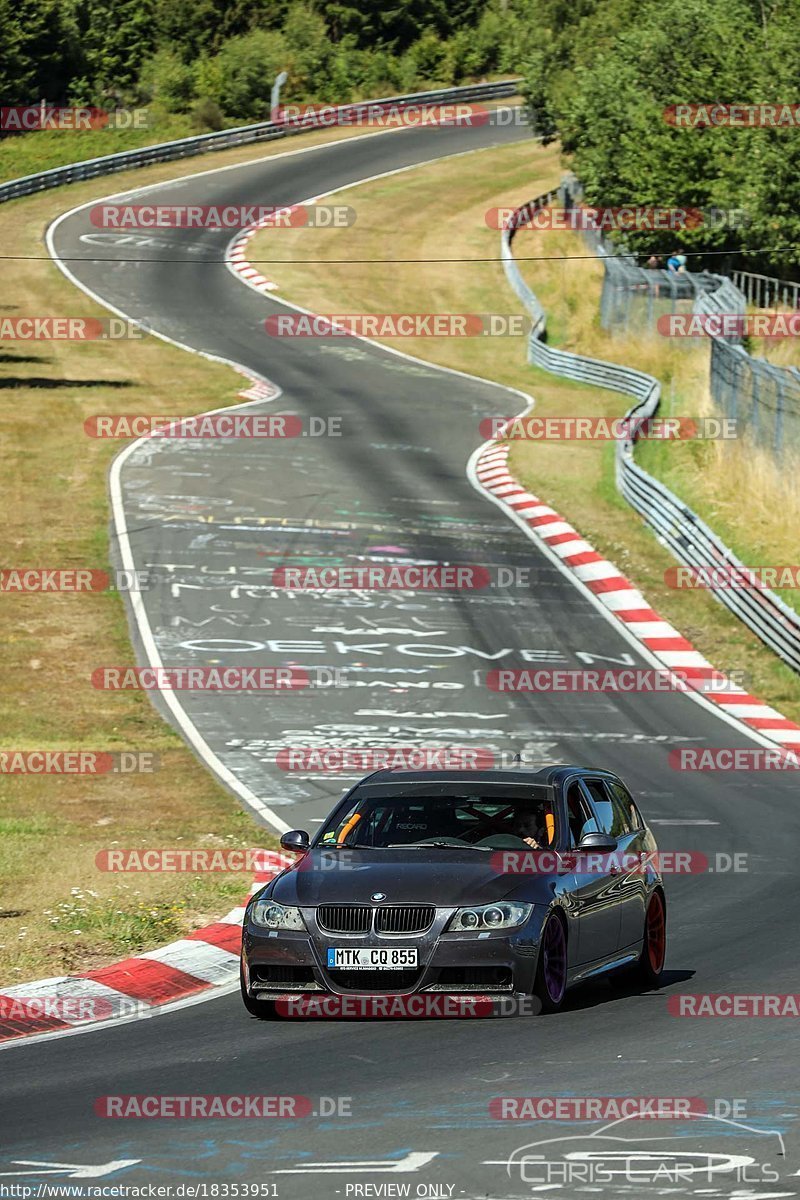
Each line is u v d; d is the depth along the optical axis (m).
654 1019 16.92
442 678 44.00
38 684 42.53
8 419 75.69
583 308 109.75
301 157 151.38
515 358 99.06
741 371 69.00
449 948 16.61
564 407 84.31
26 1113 13.30
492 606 51.03
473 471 69.88
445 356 98.69
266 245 124.62
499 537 59.22
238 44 170.62
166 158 147.00
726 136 95.00
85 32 159.38
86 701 41.31
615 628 49.59
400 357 97.31
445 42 192.12
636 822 20.50
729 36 98.56
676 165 97.94
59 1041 16.53
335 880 17.28
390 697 42.12
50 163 142.88
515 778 19.33
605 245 114.69
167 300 108.44
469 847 18.03
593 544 58.59
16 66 151.88
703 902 24.89
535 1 136.12
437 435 76.81
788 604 51.66
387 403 83.75
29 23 152.88
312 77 171.88
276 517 60.66
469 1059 14.99
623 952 18.81
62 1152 12.02
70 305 105.75
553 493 66.12
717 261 99.19
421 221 132.62
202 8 185.12
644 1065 14.61
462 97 174.38
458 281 117.94
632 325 99.50
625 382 87.50
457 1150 11.84
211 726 39.34
